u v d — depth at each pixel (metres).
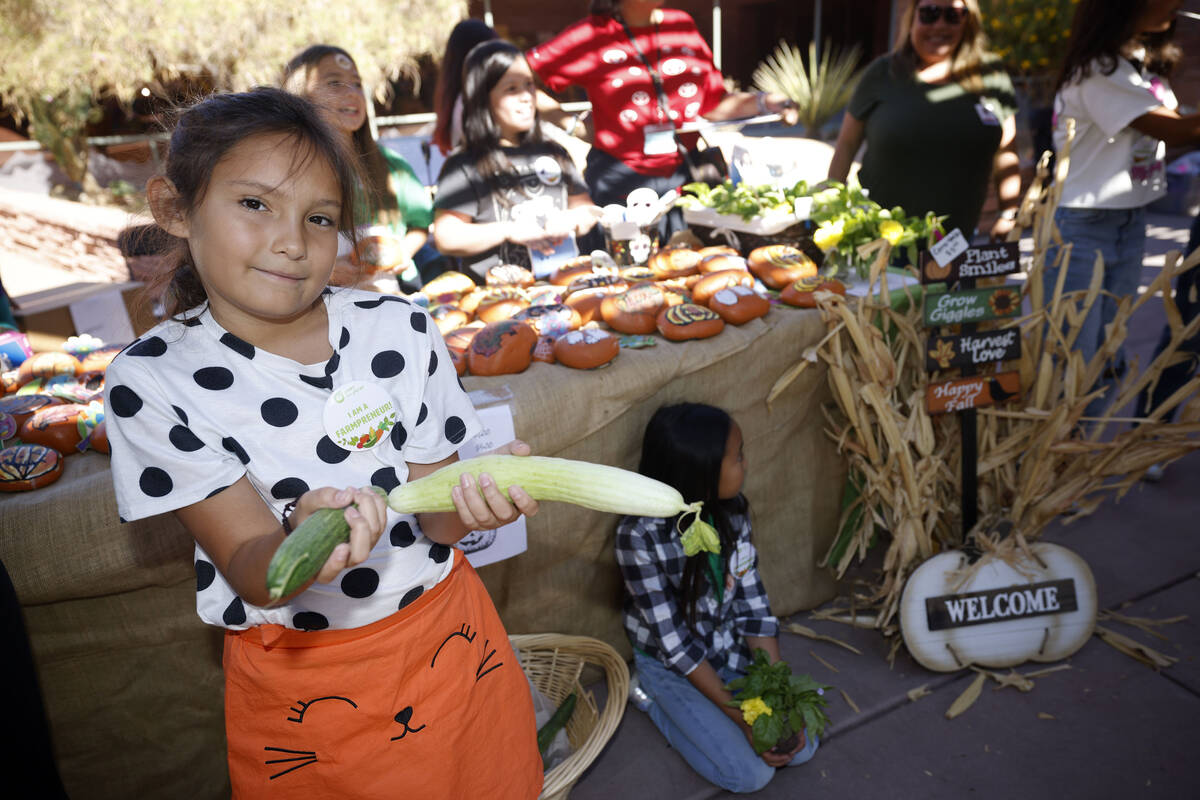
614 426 2.21
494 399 1.98
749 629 2.28
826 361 2.54
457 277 2.71
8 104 7.10
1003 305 2.47
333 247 1.01
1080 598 2.48
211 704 1.90
